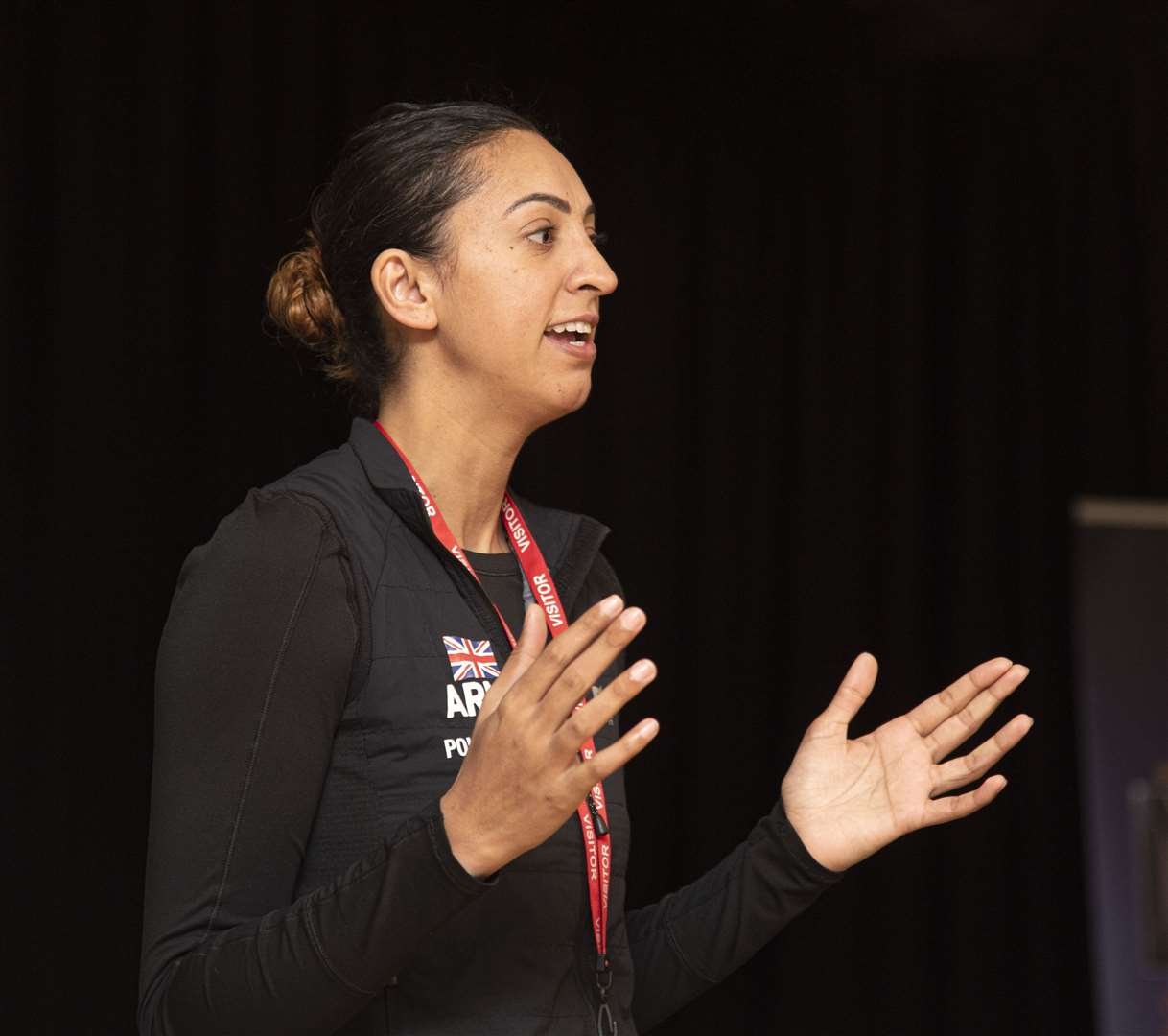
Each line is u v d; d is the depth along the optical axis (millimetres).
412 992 4500
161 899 4328
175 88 13586
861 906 17656
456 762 4676
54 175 12961
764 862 5422
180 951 4254
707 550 17031
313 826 4598
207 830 4332
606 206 16781
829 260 18234
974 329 18922
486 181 5191
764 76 18016
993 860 18188
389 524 4973
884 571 18188
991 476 18781
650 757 16359
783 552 17672
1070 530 18625
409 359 5312
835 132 18406
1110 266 19344
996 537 18734
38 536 12578
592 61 16812
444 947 4543
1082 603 17953
